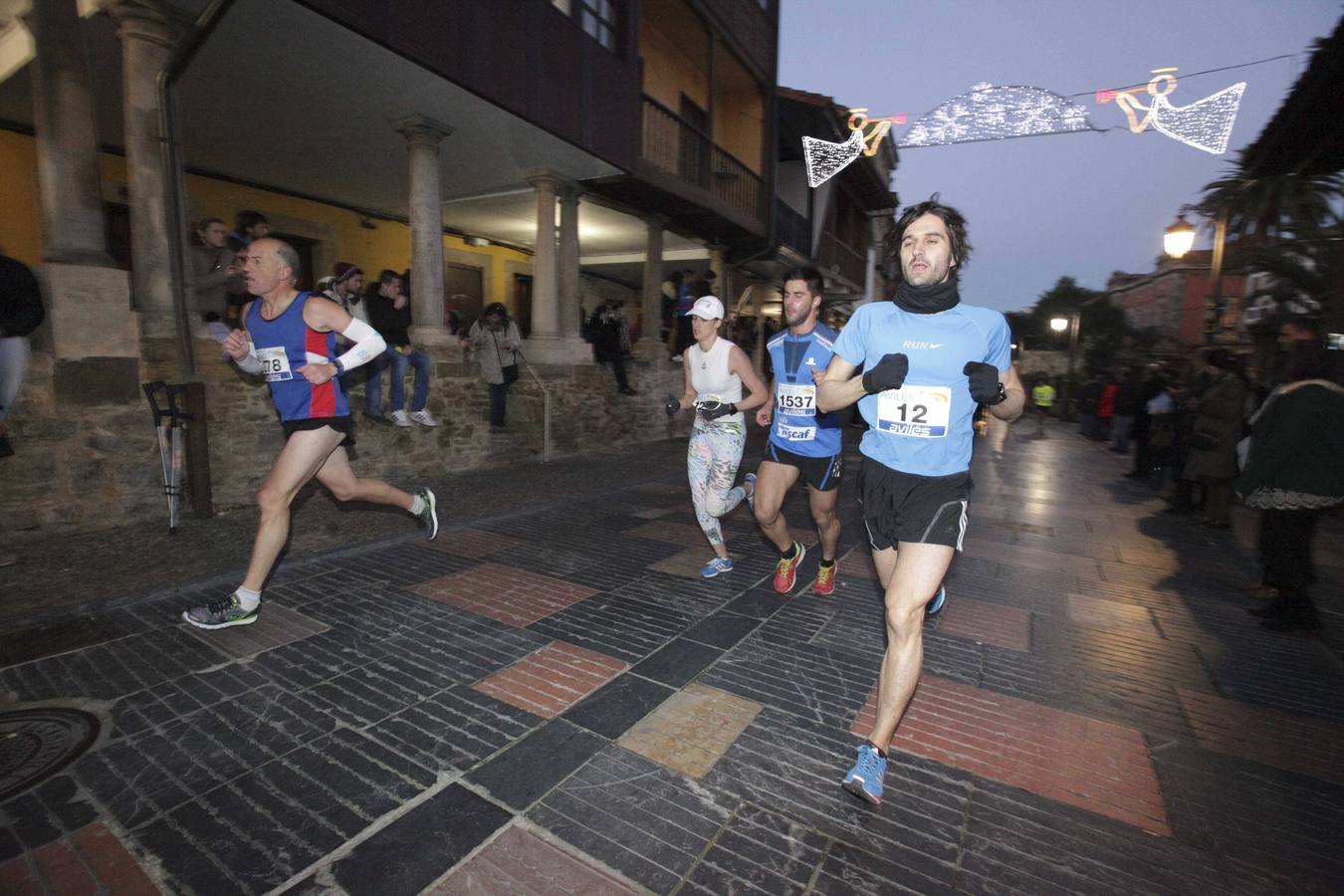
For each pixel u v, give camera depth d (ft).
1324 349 11.55
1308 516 11.51
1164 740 7.95
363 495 12.76
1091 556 16.61
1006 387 6.72
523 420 27.99
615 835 5.95
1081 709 8.67
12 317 11.35
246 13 15.92
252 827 5.88
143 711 7.72
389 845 5.72
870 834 6.09
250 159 28.25
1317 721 8.52
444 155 27.32
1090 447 45.88
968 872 5.65
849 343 7.07
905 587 6.51
